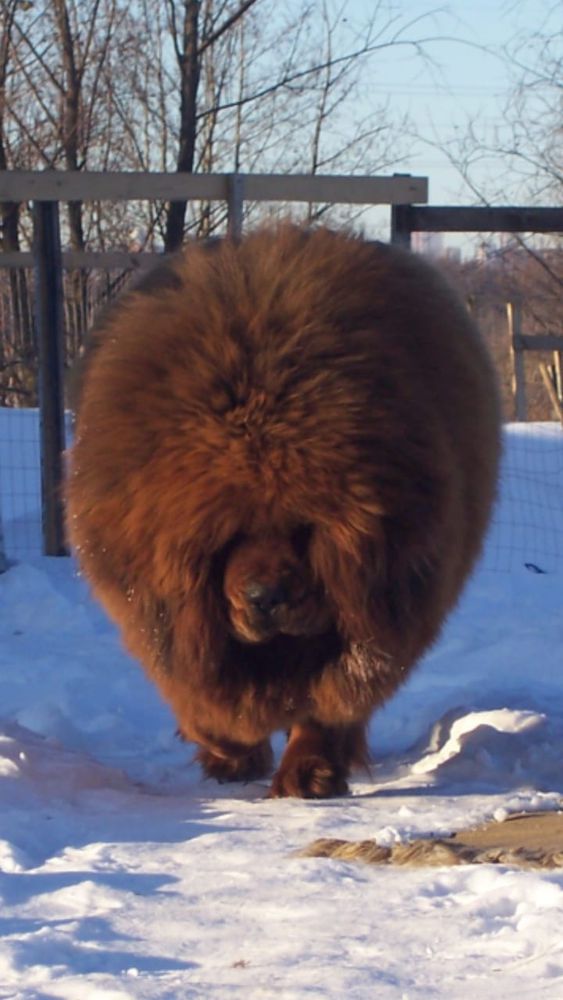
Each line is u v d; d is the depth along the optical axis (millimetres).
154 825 5086
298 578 4664
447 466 4879
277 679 5105
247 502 4555
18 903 4047
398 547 4715
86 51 22641
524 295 18500
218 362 4566
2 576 9836
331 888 4105
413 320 5227
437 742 6629
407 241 10680
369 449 4566
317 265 5027
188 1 21047
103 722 7020
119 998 3205
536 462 14047
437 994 3125
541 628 9109
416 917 3777
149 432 4605
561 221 10703
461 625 9219
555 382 20031
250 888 4133
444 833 4797
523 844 4570
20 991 3303
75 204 21156
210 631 4824
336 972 3316
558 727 6648
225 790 5875
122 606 5000
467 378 5539
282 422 4469
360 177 10570
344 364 4613
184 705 5258
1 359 19766
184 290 4965
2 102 22297
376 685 5027
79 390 5660
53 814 5195
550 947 3402
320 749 5660
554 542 12000
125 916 3881
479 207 10727
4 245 21328
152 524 4648
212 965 3469
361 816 5113
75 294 19703
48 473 10477
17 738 6387
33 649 8516
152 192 10406
